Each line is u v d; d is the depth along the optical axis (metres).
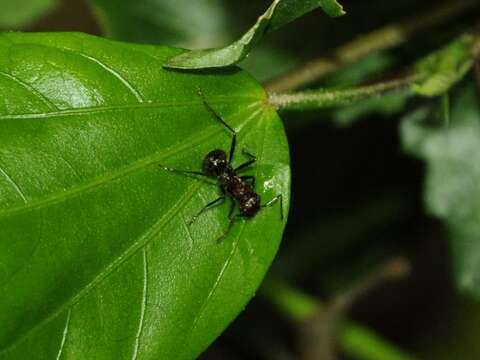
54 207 0.15
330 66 0.19
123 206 0.16
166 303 0.16
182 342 0.16
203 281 0.16
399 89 0.18
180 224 0.16
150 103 0.16
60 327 0.15
